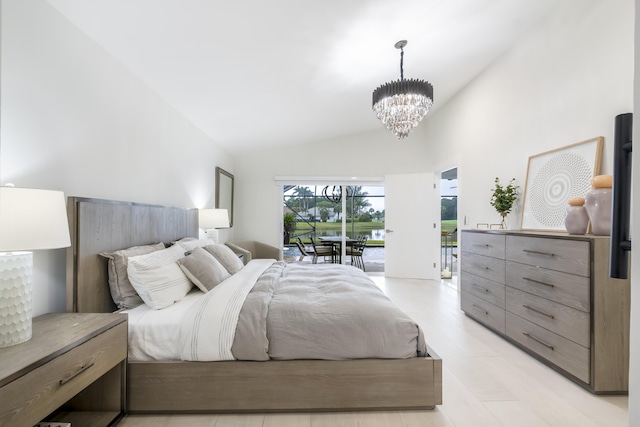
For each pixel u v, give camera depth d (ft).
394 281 17.63
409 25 8.79
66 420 5.46
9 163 5.17
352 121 16.93
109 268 6.82
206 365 5.83
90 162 6.95
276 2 6.81
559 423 5.65
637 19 1.94
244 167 19.21
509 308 9.07
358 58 10.09
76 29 6.53
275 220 19.21
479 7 8.66
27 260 4.42
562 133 9.01
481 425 5.61
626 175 2.27
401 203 18.67
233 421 5.72
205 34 7.38
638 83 1.95
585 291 6.60
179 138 11.50
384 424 5.63
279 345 5.85
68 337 4.52
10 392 3.45
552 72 9.36
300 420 5.74
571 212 7.50
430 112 18.25
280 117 14.12
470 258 11.30
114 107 7.79
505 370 7.52
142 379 5.80
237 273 9.01
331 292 7.49
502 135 11.78
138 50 7.61
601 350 6.43
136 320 6.13
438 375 5.92
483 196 13.05
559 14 9.05
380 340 5.89
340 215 20.63
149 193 9.43
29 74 5.48
